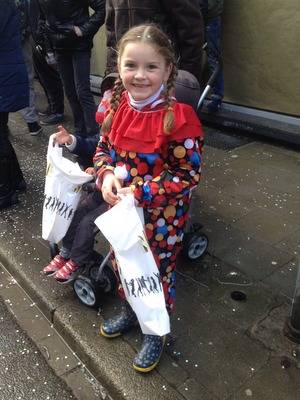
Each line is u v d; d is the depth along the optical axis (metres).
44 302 2.51
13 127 5.50
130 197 1.64
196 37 2.62
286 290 2.51
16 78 3.24
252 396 1.88
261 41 4.66
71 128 5.44
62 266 2.47
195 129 1.68
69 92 4.56
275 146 4.66
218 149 4.62
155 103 1.67
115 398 1.98
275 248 2.91
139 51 1.58
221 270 2.69
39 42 4.77
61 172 2.13
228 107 5.29
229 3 4.76
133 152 1.73
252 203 3.52
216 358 2.07
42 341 2.38
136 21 2.63
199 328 2.24
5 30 3.10
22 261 2.86
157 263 1.89
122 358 2.09
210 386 1.93
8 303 2.67
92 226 2.22
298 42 4.36
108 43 3.00
